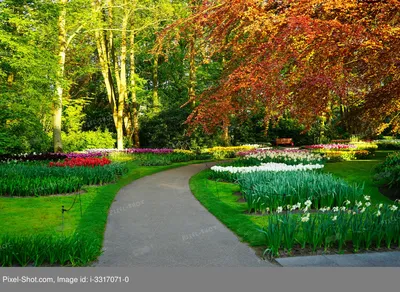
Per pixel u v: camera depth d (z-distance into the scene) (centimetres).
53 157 1650
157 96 2933
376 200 803
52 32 1788
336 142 2969
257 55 506
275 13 545
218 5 578
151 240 542
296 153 1617
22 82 1552
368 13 457
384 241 506
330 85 441
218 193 927
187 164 1800
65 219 663
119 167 1261
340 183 736
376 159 1812
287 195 687
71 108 2558
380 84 519
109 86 2559
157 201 859
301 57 469
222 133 2581
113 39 2709
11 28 1523
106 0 2317
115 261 453
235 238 548
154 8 2295
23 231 584
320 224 477
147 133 2784
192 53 695
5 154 1606
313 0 462
